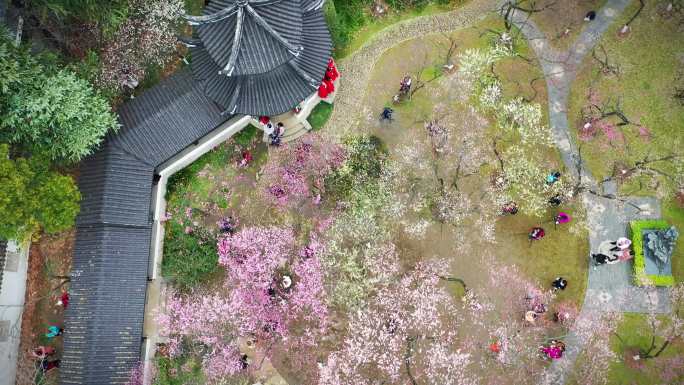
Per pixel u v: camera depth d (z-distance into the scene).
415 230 34.38
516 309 33.69
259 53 28.77
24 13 31.88
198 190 35.22
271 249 32.81
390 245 33.53
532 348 33.19
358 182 34.00
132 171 31.88
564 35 37.47
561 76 36.78
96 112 29.59
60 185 27.88
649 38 37.19
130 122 32.12
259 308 32.22
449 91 36.47
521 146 35.62
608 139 35.72
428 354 32.38
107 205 31.17
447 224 34.66
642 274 33.25
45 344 33.28
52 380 32.56
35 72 28.05
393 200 34.09
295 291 32.84
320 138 35.78
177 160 33.94
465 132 35.84
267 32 28.36
